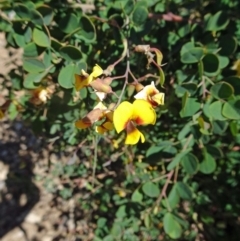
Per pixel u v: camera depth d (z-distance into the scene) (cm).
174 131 20
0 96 20
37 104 18
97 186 26
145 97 15
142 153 22
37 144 33
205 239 25
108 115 15
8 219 32
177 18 18
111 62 19
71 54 16
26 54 17
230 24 18
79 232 29
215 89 16
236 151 22
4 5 17
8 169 33
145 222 22
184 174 22
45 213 31
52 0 17
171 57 19
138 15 17
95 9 18
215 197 24
